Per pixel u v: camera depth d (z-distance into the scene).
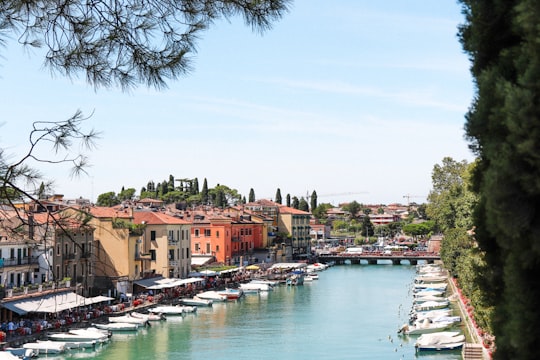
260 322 77.69
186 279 103.25
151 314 79.38
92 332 64.38
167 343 64.06
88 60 11.52
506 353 13.79
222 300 98.88
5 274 65.44
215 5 11.56
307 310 88.31
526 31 11.44
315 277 137.00
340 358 57.06
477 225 16.59
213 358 57.22
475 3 14.74
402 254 181.75
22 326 62.31
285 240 174.12
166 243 106.62
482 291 16.75
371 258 181.62
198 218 139.25
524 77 10.93
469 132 13.47
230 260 138.62
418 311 83.44
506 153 11.31
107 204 183.25
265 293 111.00
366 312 85.88
